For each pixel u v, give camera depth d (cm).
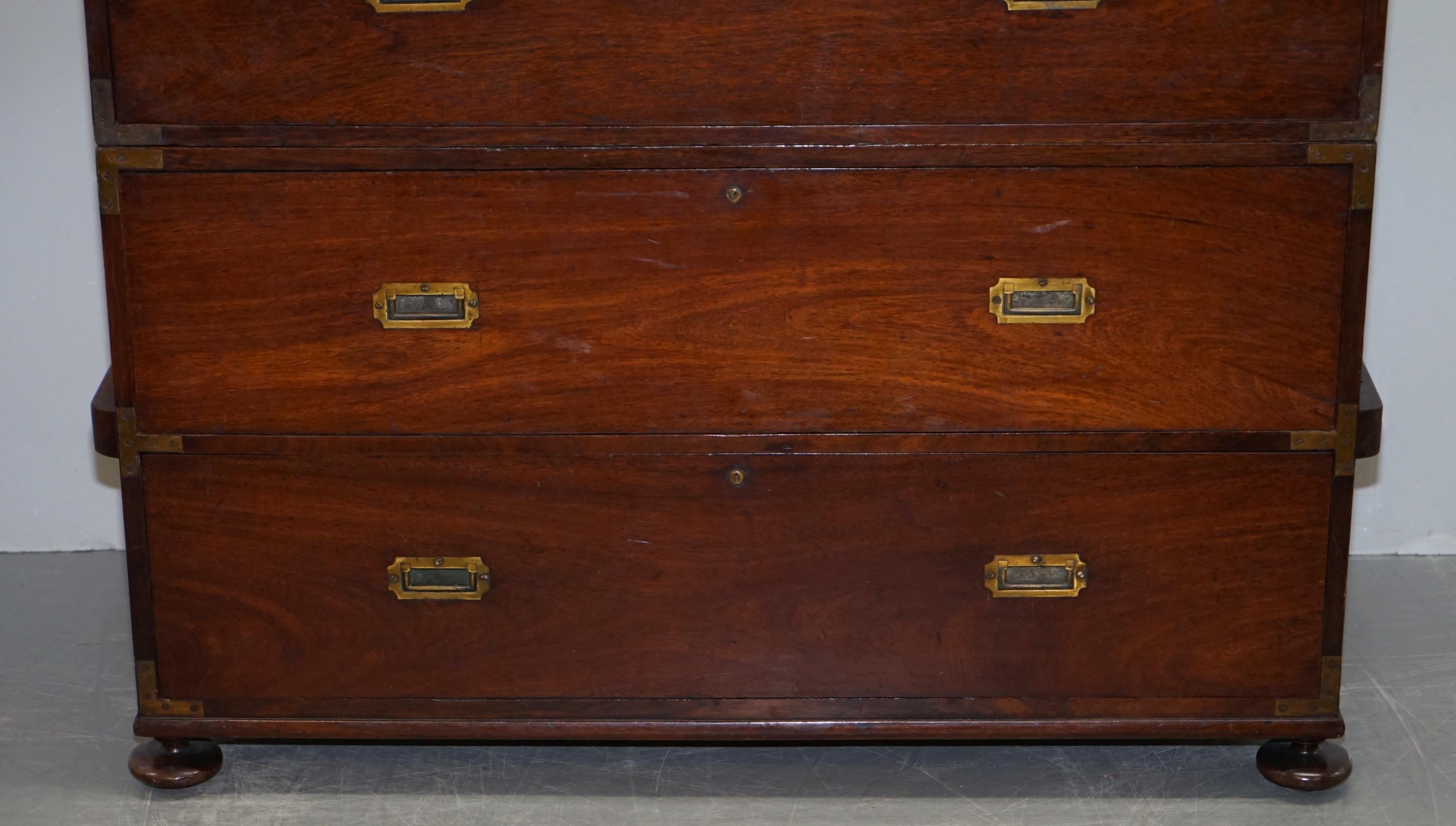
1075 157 209
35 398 322
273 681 234
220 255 215
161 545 228
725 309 215
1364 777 243
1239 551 225
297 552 228
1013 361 217
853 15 204
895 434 220
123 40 208
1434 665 278
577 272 214
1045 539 224
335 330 217
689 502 223
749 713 232
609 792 241
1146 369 217
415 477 223
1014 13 204
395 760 251
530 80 207
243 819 234
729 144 209
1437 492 325
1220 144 208
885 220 211
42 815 234
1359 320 214
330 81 208
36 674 278
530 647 231
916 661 230
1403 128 305
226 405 221
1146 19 204
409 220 213
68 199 311
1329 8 204
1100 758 251
